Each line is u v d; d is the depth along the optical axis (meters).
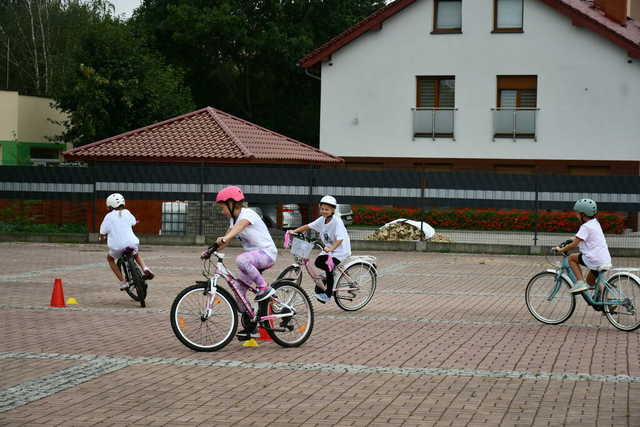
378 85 35.75
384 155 35.81
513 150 34.81
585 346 10.02
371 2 54.84
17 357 9.09
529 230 30.48
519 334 10.85
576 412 6.96
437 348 9.81
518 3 34.66
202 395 7.48
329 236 12.52
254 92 53.78
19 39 58.75
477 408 7.07
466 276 18.00
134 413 6.86
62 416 6.75
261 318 9.66
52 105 40.84
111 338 10.29
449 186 24.06
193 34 48.31
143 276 13.05
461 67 35.06
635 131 33.72
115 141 27.88
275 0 49.00
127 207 25.89
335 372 8.45
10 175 25.84
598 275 11.38
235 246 25.12
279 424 6.58
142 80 39.78
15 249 23.31
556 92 34.38
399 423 6.62
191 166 26.06
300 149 30.86
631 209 23.28
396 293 15.05
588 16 33.44
